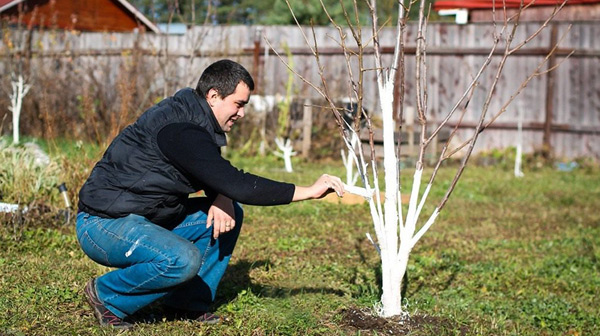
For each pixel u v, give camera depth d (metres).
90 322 4.32
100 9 22.64
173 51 15.95
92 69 16.28
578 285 6.20
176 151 3.83
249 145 15.57
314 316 4.63
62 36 16.94
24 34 16.86
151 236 3.92
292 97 15.79
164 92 14.00
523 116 16.11
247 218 8.37
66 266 5.54
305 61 16.34
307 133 15.32
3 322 4.21
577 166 15.45
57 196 7.64
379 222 4.38
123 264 4.02
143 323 4.30
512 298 5.73
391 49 15.81
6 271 5.32
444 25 16.31
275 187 3.89
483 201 10.93
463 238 8.14
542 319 5.15
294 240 7.18
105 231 4.00
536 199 11.30
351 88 4.42
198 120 3.95
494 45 4.23
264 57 16.17
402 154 14.84
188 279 3.93
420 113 4.32
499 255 7.31
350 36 16.11
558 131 15.95
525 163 15.54
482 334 4.52
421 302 5.14
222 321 4.49
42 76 15.62
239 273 5.75
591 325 5.13
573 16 17.20
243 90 3.98
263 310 4.71
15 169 7.65
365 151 14.34
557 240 8.22
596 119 15.70
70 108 15.85
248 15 29.78
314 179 12.02
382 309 4.53
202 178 3.82
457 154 16.14
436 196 11.13
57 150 8.53
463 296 5.68
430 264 6.65
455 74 16.34
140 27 16.14
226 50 15.50
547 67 15.86
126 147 3.98
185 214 4.38
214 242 4.43
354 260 6.57
